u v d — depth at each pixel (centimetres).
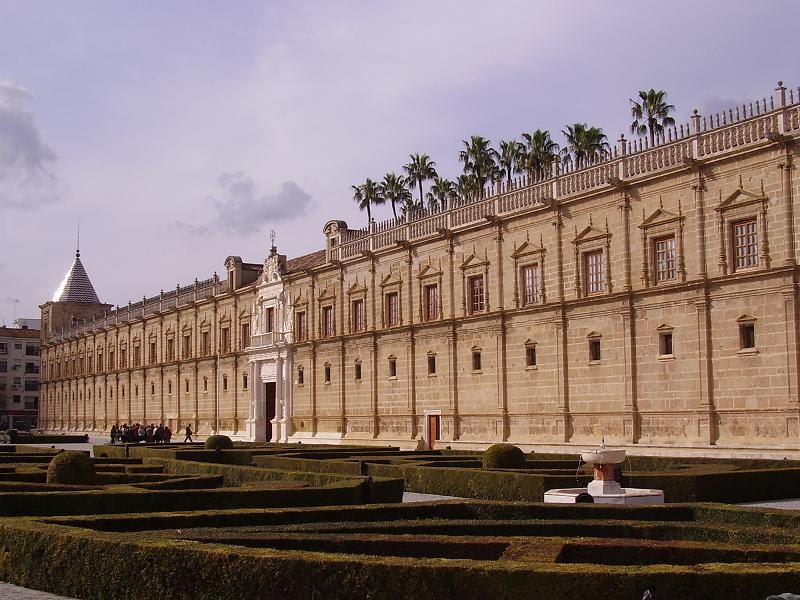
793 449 3872
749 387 4119
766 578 1295
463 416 5959
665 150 4597
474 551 1652
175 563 1505
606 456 2798
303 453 5019
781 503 3256
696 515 2114
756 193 4119
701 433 4316
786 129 4000
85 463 3384
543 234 5350
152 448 6016
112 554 1589
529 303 5475
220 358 9538
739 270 4225
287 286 8306
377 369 6950
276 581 1412
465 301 5988
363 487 3084
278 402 8325
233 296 9338
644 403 4647
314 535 1714
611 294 4816
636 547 1589
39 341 18375
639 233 4728
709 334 4319
